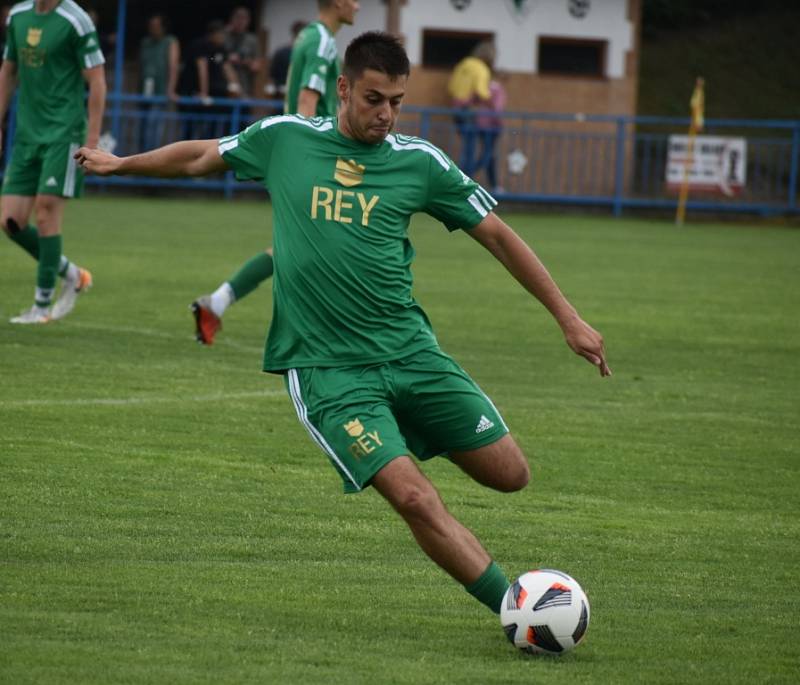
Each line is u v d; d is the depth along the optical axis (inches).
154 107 2667.3
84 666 455.5
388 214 528.7
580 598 494.9
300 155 533.3
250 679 450.3
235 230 2174.0
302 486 728.3
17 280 1455.5
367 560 605.6
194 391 954.1
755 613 555.5
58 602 523.2
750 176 3053.6
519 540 653.3
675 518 708.7
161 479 723.4
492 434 529.3
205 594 542.9
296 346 526.0
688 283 1770.4
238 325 1267.2
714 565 626.2
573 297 1584.6
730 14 4116.6
